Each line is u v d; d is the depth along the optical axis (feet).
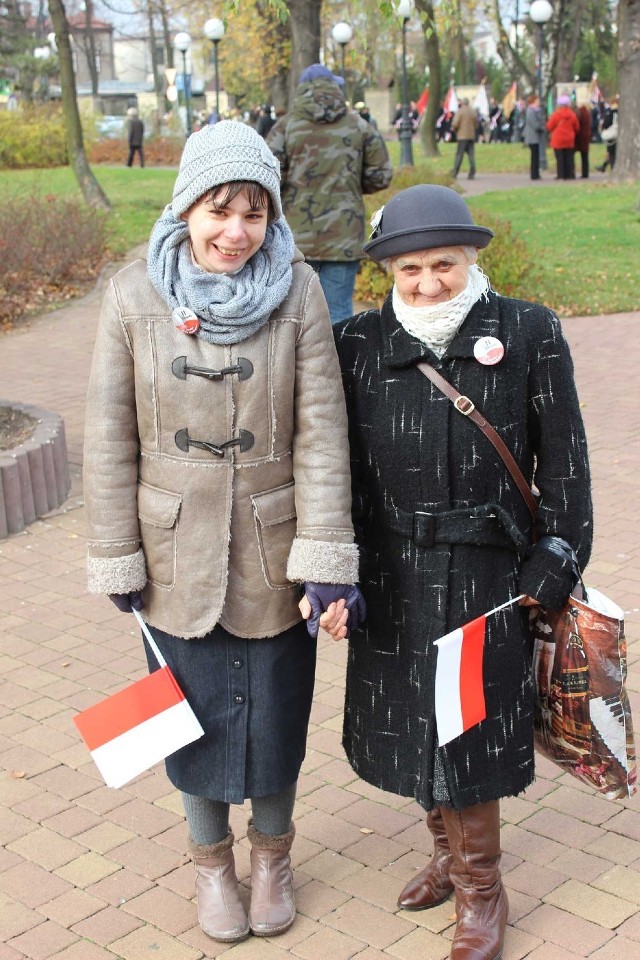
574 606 8.30
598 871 9.95
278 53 85.92
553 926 9.20
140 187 71.87
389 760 8.70
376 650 8.71
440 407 8.16
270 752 8.77
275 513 8.34
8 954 9.00
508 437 8.20
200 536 8.23
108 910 9.55
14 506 18.71
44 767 11.84
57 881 9.95
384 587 8.60
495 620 8.34
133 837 10.59
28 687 13.58
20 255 41.29
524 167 93.76
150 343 8.08
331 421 8.30
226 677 8.61
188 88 109.29
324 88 23.82
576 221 54.70
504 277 37.11
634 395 26.68
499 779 8.49
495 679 8.39
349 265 24.76
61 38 58.08
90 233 44.80
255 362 8.08
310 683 9.05
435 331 8.09
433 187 8.04
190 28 134.62
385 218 8.10
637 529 18.20
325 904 9.56
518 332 8.17
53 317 38.78
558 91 119.96
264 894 9.23
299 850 10.36
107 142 113.39
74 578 16.96
